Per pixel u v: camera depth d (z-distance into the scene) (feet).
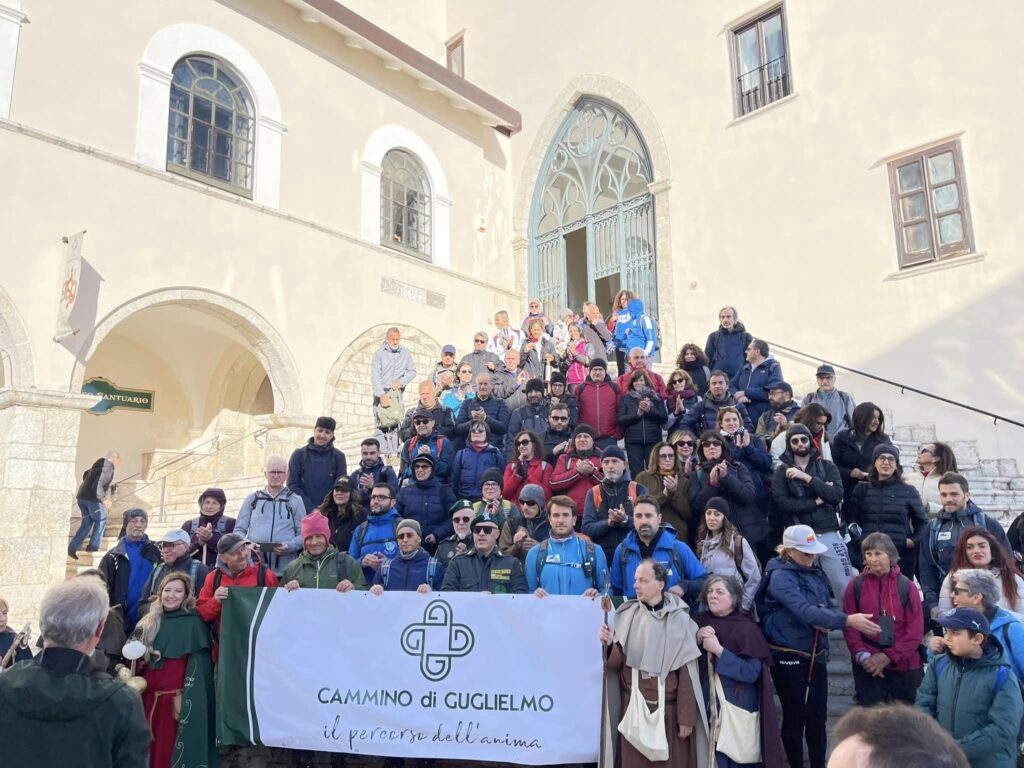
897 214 38.17
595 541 19.27
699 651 14.44
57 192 33.37
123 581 19.93
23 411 31.24
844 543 19.08
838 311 39.93
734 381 28.43
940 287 36.22
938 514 18.08
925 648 16.62
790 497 19.38
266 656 16.96
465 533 18.42
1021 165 33.99
